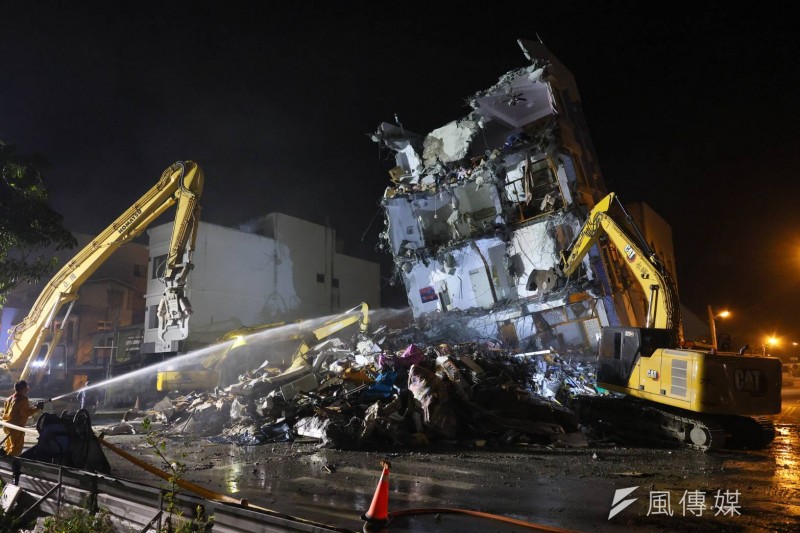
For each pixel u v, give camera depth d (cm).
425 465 1016
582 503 703
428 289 2716
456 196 2584
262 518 412
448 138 2781
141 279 4300
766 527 597
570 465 996
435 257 2623
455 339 2367
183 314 1628
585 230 1549
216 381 2188
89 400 2847
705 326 3647
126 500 533
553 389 1603
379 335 2314
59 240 1717
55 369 3644
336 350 2105
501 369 1578
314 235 3872
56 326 1891
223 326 3175
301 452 1195
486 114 2600
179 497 477
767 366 1198
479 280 2558
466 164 2641
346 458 1112
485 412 1331
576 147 2395
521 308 2288
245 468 1013
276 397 1494
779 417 1956
